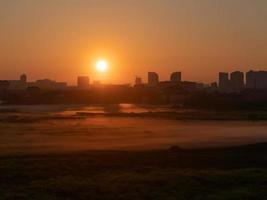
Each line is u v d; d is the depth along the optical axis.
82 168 39.59
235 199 29.52
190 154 50.44
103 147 58.12
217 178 34.78
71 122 108.94
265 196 30.22
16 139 67.81
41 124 101.50
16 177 35.75
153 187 32.25
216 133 80.69
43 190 31.23
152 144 62.19
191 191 31.50
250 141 67.12
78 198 29.75
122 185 32.50
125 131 84.12
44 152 51.84
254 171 37.91
